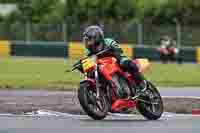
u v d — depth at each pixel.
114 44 37.28
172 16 127.00
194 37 112.69
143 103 38.16
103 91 37.12
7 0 140.38
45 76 69.31
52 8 133.38
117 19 131.75
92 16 131.12
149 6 129.12
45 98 47.28
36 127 34.59
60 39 116.88
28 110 42.09
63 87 56.56
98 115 36.94
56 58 111.88
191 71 82.31
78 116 40.16
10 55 115.31
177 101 45.88
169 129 34.16
